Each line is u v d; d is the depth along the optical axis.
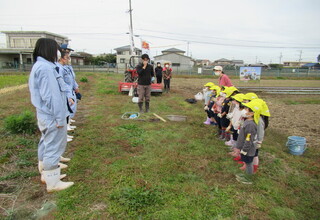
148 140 4.74
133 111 7.35
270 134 5.80
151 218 2.48
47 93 2.55
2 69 29.47
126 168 3.49
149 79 7.01
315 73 36.56
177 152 4.18
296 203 2.90
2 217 2.42
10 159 3.71
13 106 7.54
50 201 2.71
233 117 4.23
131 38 30.34
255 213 2.63
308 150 4.85
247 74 19.84
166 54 49.97
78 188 2.95
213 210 2.64
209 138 5.09
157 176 3.30
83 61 48.72
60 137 2.78
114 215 2.50
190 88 15.99
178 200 2.79
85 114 6.86
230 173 3.54
